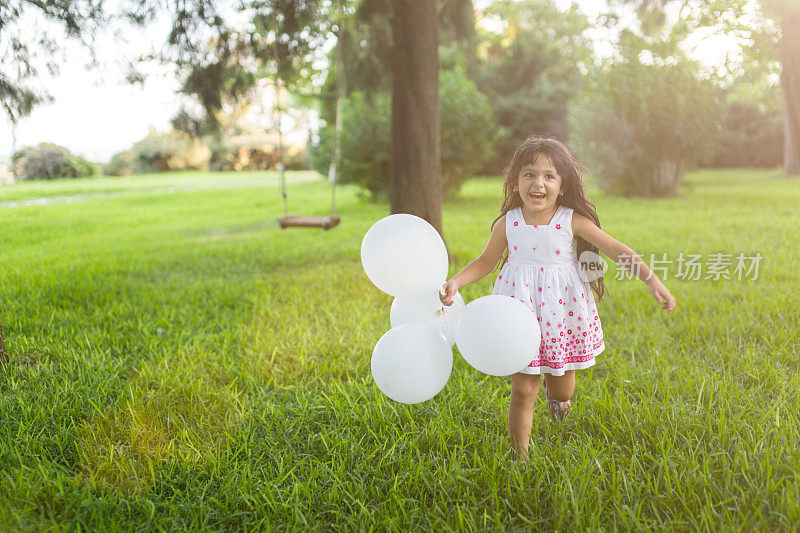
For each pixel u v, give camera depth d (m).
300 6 6.08
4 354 3.32
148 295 5.07
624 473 2.16
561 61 18.91
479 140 13.48
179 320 4.37
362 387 3.03
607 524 1.91
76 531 1.96
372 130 13.09
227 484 2.20
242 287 5.41
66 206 8.87
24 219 7.67
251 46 6.36
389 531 1.93
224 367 3.37
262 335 3.97
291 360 3.52
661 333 3.68
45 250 6.73
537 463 2.21
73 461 2.44
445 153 12.98
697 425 2.41
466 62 19.44
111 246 7.60
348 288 5.30
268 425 2.69
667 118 11.80
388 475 2.29
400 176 6.06
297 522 1.99
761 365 3.07
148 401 2.87
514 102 22.48
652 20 7.35
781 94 13.34
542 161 2.21
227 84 6.44
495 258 2.44
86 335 3.82
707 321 3.84
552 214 2.29
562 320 2.24
